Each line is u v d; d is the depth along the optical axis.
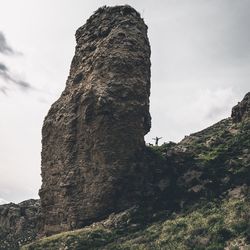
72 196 76.56
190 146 87.12
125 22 85.00
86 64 85.12
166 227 64.75
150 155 80.31
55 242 68.81
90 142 77.50
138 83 80.50
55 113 86.38
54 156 82.44
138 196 74.25
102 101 77.00
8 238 92.25
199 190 72.75
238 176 72.06
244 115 93.56
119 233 67.81
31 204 114.81
